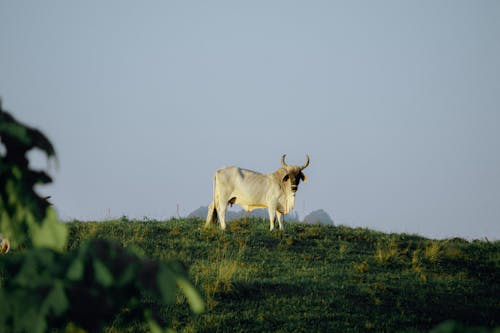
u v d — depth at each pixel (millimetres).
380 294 40875
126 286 10711
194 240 57156
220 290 38688
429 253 54344
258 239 59219
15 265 10320
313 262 51031
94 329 10016
